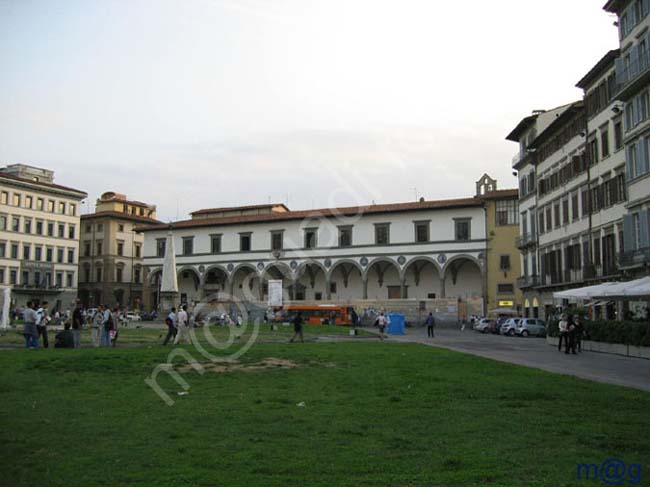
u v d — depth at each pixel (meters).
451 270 78.12
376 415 11.79
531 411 12.32
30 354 23.31
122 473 7.96
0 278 87.25
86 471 8.08
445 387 15.48
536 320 54.41
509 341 44.34
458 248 75.44
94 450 9.12
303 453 8.96
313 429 10.57
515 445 9.48
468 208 75.56
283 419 11.34
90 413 11.84
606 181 46.66
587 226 50.28
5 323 46.16
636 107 40.91
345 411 12.16
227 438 9.88
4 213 88.25
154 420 11.20
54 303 94.81
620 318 43.22
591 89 49.38
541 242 62.06
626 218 41.75
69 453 8.95
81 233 107.25
